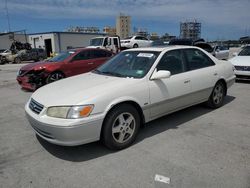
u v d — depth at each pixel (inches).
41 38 1518.2
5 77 504.1
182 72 181.0
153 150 144.0
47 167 129.3
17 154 144.0
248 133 166.2
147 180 115.2
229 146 147.1
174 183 112.4
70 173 123.1
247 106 229.9
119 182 114.5
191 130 172.7
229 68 229.0
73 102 129.4
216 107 221.3
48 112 131.8
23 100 279.6
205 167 124.6
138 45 940.6
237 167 124.0
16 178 120.0
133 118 148.9
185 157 135.0
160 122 188.9
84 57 374.9
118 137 144.3
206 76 199.3
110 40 726.5
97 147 149.5
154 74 158.6
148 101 155.8
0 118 212.4
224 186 109.4
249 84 343.0
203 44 658.2
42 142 159.3
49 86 163.8
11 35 1533.0
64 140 128.1
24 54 1104.2
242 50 401.7
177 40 664.4
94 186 112.2
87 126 128.7
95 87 143.8
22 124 195.3
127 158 135.7
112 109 139.0
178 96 175.6
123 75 165.8
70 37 1499.8
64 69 344.5
